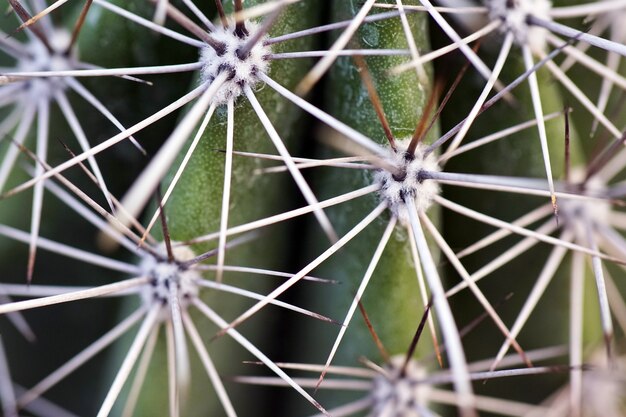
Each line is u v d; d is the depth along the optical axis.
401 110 0.10
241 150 0.11
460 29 0.11
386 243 0.11
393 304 0.11
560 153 0.11
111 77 0.11
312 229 0.11
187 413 0.11
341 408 0.11
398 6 0.10
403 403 0.11
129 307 0.11
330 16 0.11
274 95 0.10
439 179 0.10
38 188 0.11
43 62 0.11
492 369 0.11
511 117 0.11
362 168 0.10
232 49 0.10
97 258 0.11
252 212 0.11
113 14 0.11
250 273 0.11
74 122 0.11
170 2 0.11
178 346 0.10
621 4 0.11
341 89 0.11
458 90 0.11
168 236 0.10
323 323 0.11
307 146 0.11
